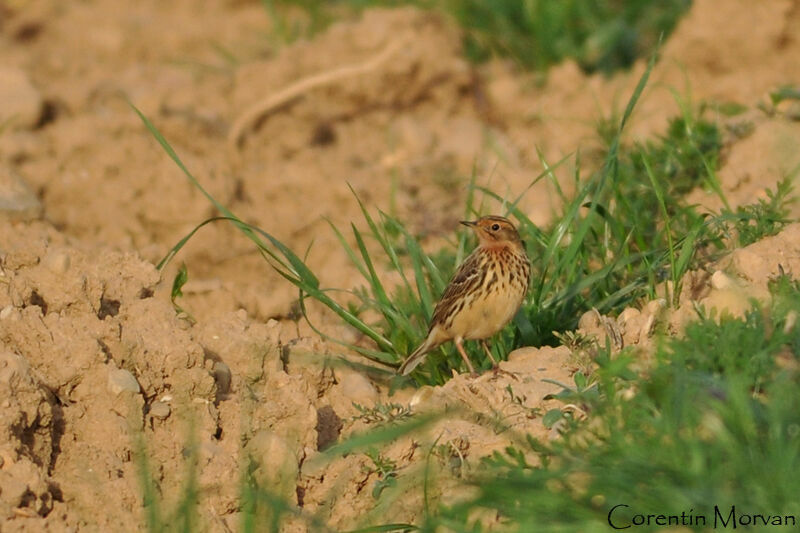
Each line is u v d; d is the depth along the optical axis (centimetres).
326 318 1404
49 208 1658
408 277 1404
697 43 1791
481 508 870
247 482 933
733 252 1156
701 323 1010
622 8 2069
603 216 1256
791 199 1261
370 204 1695
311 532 925
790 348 962
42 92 1909
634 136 1585
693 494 784
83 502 898
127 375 991
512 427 987
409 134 1866
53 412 969
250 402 1037
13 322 998
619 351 1047
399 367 1188
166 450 975
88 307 1080
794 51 1767
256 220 1662
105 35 2356
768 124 1469
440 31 2058
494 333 1138
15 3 2472
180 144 1800
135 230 1633
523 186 1664
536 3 2050
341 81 1953
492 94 1978
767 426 855
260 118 1908
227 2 2541
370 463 980
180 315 1199
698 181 1436
